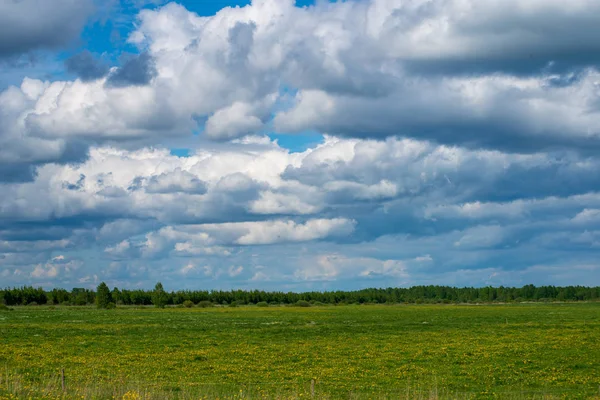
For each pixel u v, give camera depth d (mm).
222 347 61750
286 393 33844
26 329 81000
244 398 30781
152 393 29406
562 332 75062
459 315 131375
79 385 32656
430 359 50812
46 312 140250
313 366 47625
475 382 39938
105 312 145625
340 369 45812
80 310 160750
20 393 28328
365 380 40719
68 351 56062
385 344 64188
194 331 82938
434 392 34312
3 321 100188
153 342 66125
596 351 54406
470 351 55344
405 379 41188
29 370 42812
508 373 43156
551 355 52062
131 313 141250
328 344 64875
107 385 32750
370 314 141375
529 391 36500
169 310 169875
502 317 119000
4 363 46031
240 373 43719
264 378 41438
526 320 105812
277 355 54562
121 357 52062
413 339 69625
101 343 64062
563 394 35188
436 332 79938
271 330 85125
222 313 148125
